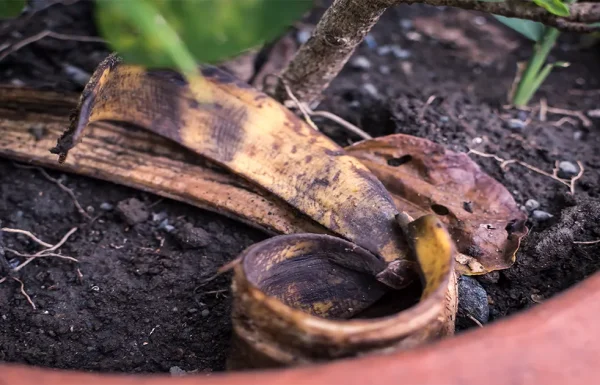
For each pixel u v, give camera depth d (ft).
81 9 2.13
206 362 1.56
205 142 1.65
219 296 1.63
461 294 1.61
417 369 1.27
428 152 1.71
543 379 1.28
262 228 1.64
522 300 1.64
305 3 1.34
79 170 1.71
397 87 2.05
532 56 1.94
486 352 1.29
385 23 2.24
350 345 1.32
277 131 1.65
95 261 1.68
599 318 1.33
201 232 1.69
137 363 1.56
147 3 1.24
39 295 1.64
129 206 1.73
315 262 1.48
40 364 1.55
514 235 1.64
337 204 1.58
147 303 1.63
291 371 1.26
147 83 1.64
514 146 1.89
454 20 2.25
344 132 1.92
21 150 1.72
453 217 1.66
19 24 2.08
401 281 1.49
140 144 1.71
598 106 2.06
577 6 1.54
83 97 1.48
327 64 1.75
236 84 1.67
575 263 1.65
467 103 1.99
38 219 1.75
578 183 1.82
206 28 1.30
